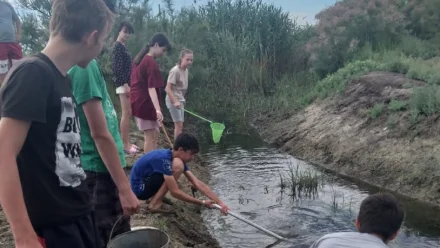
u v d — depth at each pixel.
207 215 6.34
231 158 9.27
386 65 10.64
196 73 13.80
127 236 3.24
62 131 2.13
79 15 2.11
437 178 6.66
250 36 14.91
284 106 12.28
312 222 5.92
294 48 15.31
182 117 7.55
